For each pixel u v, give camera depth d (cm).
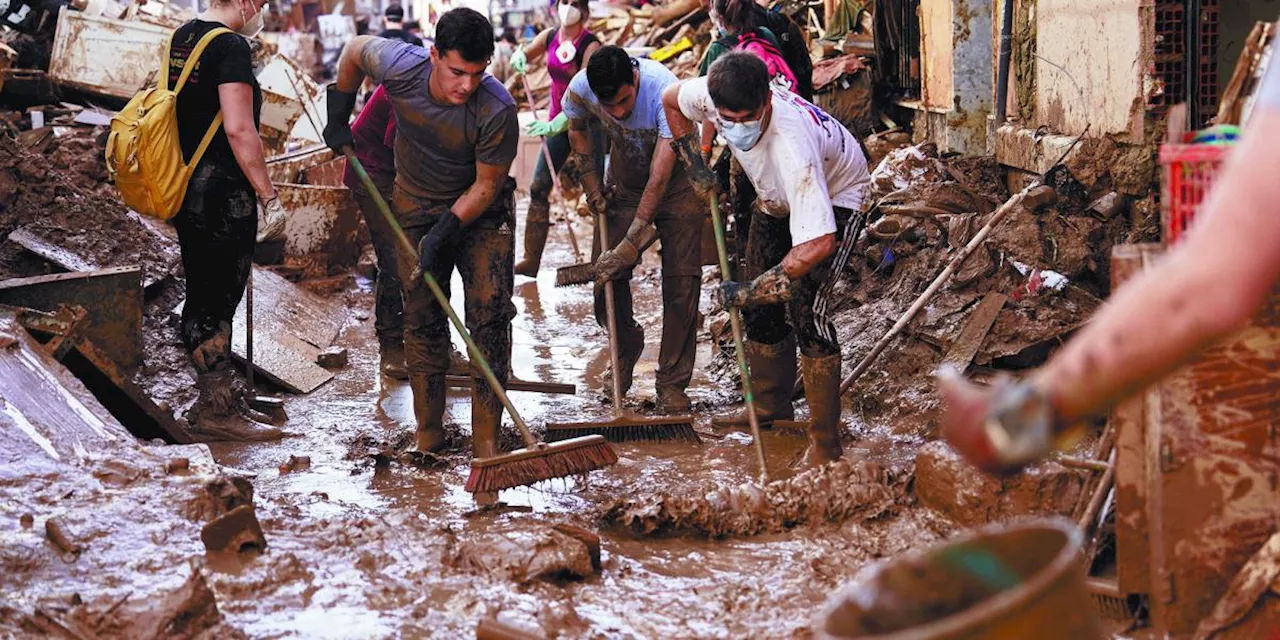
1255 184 146
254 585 382
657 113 628
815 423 546
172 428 573
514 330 870
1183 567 310
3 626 338
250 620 366
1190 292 146
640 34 1738
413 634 362
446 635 362
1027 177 756
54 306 634
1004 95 821
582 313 921
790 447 583
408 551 419
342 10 2178
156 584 374
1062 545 181
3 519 402
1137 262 289
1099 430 529
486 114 525
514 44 1916
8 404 471
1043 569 184
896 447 573
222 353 620
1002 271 645
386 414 665
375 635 360
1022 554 184
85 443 467
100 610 348
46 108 1029
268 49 1077
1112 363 150
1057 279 627
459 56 501
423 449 580
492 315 558
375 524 438
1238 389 301
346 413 667
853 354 653
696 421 639
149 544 402
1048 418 152
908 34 1050
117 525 408
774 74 691
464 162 544
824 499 468
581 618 379
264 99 1052
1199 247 148
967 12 851
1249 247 145
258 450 596
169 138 584
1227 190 149
